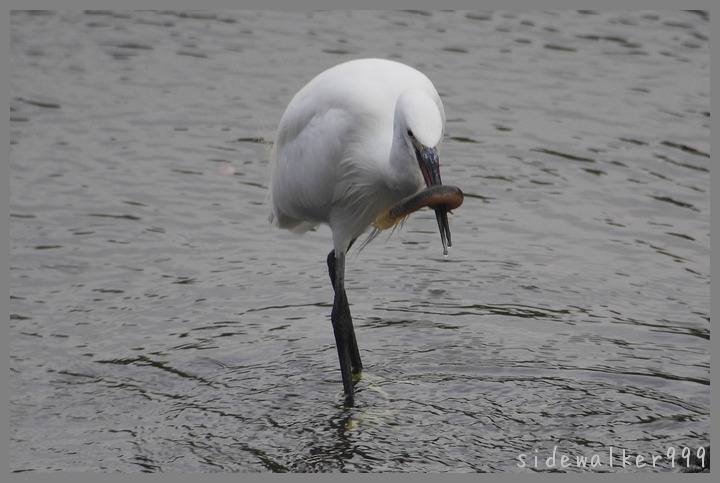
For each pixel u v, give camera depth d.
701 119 17.61
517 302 13.31
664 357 12.05
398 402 11.23
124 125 17.73
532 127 17.56
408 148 10.10
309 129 11.38
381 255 14.55
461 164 16.56
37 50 20.08
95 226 15.03
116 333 12.70
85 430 10.91
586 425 10.75
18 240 14.62
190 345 12.45
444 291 13.60
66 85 18.92
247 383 11.69
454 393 11.37
